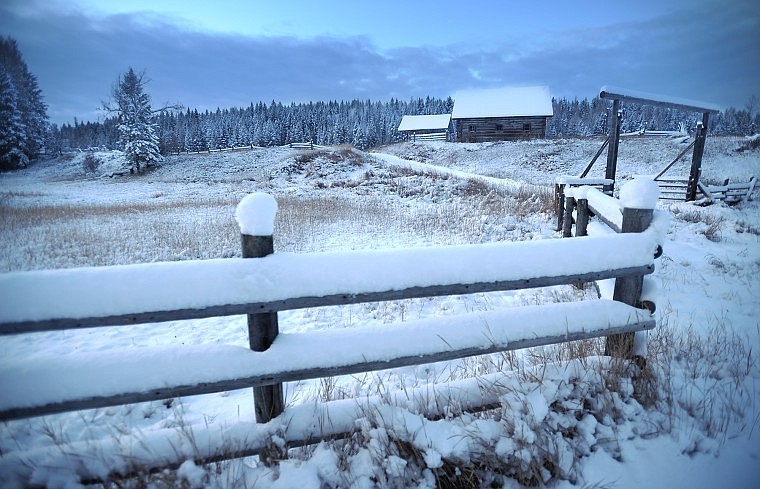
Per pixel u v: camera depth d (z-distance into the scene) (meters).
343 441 2.39
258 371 2.17
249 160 42.47
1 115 39.03
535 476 2.23
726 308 4.90
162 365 2.08
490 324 2.56
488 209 12.52
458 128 52.53
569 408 2.52
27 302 1.81
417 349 2.39
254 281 2.10
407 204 16.09
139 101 42.34
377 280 2.25
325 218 12.71
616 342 2.90
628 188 2.84
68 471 2.00
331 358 2.28
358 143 92.50
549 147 39.31
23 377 1.92
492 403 2.61
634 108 88.75
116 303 1.91
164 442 2.18
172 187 30.86
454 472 2.27
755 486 2.28
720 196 14.05
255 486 2.15
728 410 2.76
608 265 2.63
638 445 2.48
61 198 24.19
